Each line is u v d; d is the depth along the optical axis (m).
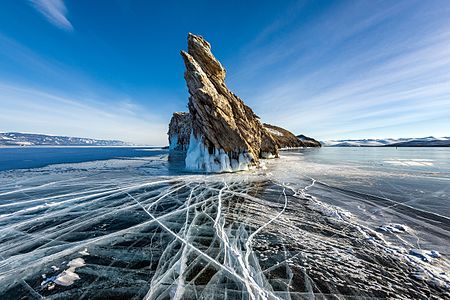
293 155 49.38
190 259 5.91
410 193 13.09
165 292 4.66
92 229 8.07
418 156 44.31
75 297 4.58
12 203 11.62
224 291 4.68
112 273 5.35
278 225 8.21
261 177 18.95
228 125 22.45
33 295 4.67
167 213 9.75
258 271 5.35
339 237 7.18
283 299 4.42
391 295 4.54
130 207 10.72
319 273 5.28
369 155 48.31
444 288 4.71
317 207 10.38
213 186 15.29
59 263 5.84
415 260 5.79
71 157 50.47
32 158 47.06
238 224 8.34
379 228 7.86
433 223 8.33
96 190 14.53
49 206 11.02
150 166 29.36
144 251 6.38
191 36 27.38
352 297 4.48
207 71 26.92
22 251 6.52
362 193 13.09
